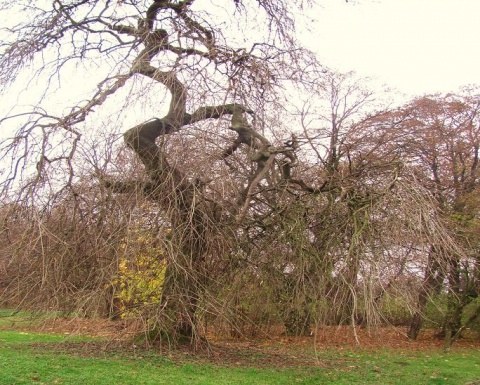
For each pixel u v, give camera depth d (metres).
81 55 9.16
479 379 9.59
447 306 14.97
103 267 7.20
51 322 7.46
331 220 8.20
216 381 7.19
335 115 14.35
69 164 7.33
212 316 8.14
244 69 8.62
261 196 8.99
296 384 7.64
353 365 10.02
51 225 7.21
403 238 7.00
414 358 12.17
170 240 7.33
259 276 8.40
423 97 18.22
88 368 7.41
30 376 6.77
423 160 12.97
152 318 7.70
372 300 6.52
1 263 6.99
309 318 8.59
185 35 8.48
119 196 7.40
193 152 7.70
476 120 17.09
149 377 7.11
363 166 8.78
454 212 14.73
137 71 7.98
